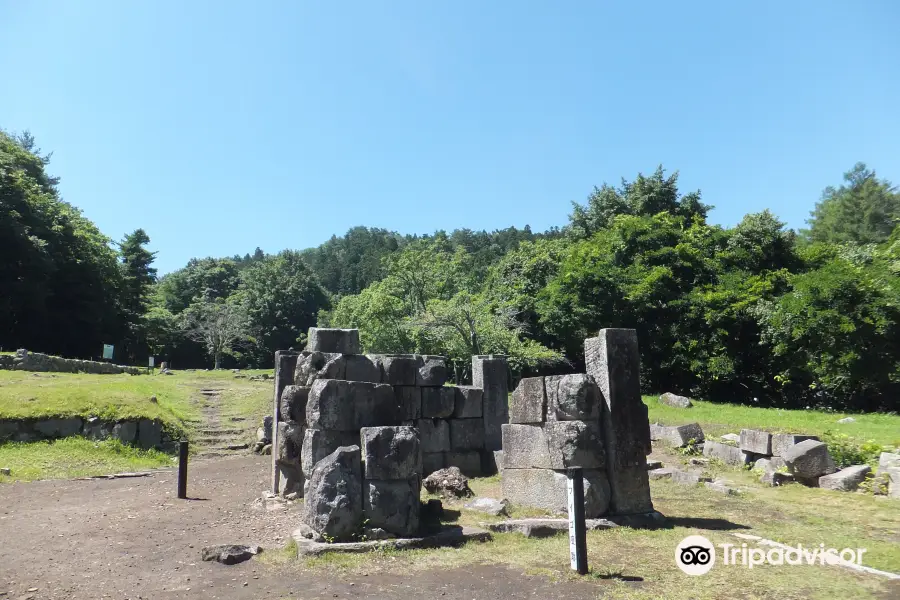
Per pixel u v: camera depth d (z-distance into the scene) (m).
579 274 27.38
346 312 34.75
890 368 20.48
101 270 37.59
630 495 7.61
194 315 52.19
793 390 25.53
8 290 30.25
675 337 26.52
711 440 13.23
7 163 32.56
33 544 6.67
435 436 11.45
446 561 5.97
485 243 88.38
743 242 28.00
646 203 36.06
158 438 14.24
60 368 22.39
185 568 5.88
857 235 38.53
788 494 9.33
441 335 23.77
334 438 7.81
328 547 6.17
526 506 8.30
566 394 7.76
